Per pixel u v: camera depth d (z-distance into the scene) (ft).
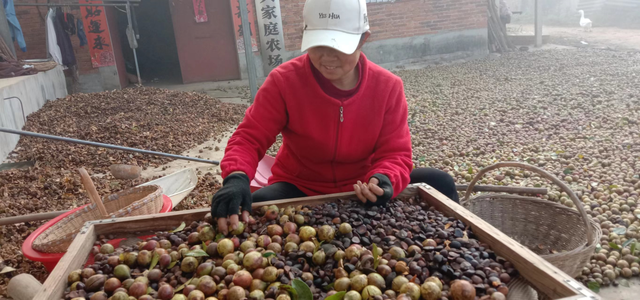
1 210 12.19
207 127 22.84
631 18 62.95
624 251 9.46
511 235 9.53
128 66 48.26
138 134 20.77
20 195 13.78
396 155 7.25
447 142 18.79
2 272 9.18
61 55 34.63
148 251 5.72
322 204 6.92
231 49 42.32
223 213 5.94
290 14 39.75
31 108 23.66
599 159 15.19
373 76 7.23
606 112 21.75
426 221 6.39
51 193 14.02
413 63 44.39
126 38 48.42
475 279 4.99
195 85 40.75
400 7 42.83
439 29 44.34
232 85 39.34
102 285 5.14
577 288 4.34
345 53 6.03
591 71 33.60
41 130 21.29
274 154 18.54
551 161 15.34
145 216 6.61
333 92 7.07
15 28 29.81
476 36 45.27
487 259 5.41
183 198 12.04
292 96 7.10
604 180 13.26
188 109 25.58
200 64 42.34
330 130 7.26
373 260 5.38
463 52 45.39
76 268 5.55
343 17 6.08
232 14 40.37
